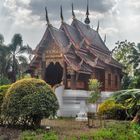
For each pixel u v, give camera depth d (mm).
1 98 20969
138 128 17969
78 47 42469
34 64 42719
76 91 39344
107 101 27922
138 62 70812
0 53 68125
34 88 19781
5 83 60594
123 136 15734
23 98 19484
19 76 67375
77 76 40188
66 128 20172
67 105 38938
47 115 19828
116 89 50844
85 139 15367
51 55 41625
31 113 19297
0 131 18281
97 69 44719
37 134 16938
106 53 52375
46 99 19734
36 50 42344
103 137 15781
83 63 42625
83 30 47969
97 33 55094
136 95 19734
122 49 74375
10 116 19703
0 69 67812
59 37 42094
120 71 52656
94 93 40562
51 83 44969
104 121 22797
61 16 44156
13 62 68188
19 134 17109
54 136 15594
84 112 32594
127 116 26297
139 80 26469
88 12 51969
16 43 69000
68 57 40906
